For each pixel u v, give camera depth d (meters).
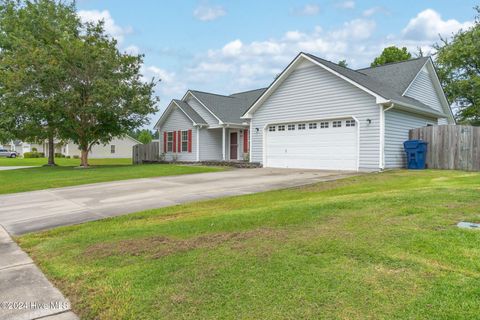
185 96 24.06
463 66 24.17
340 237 4.14
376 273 3.13
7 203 8.77
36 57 18.09
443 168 13.15
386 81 16.31
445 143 13.13
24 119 19.81
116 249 4.29
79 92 19.34
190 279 3.24
